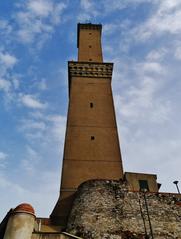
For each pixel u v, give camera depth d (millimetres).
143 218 32469
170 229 32094
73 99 49094
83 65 53250
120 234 30625
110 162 42031
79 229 31250
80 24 62688
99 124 46188
